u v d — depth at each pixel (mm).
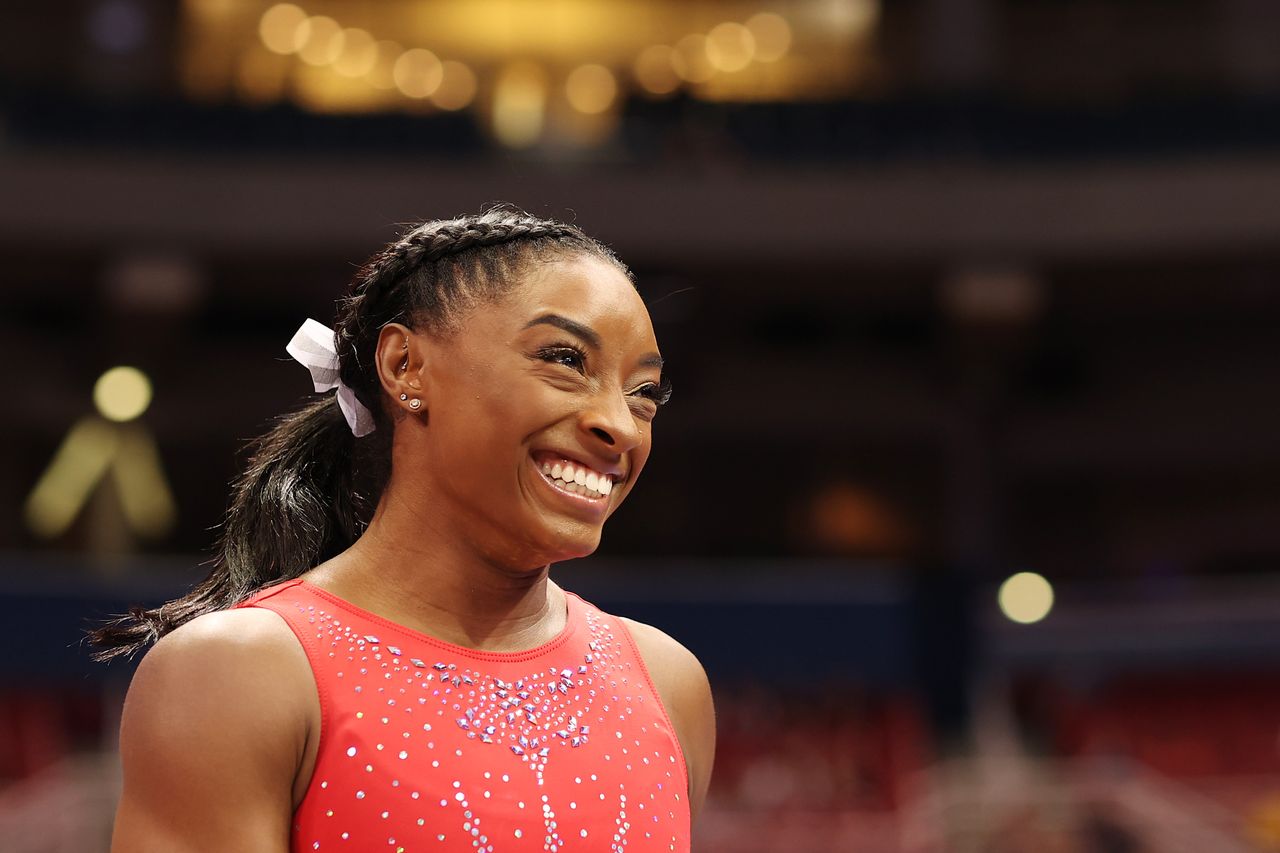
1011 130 40750
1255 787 24141
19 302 42188
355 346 3133
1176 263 39938
